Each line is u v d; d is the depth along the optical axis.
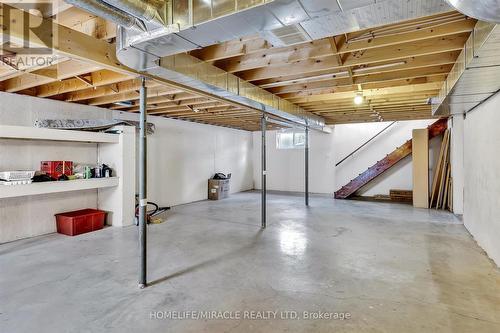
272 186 10.44
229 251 3.84
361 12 1.64
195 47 2.07
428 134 7.09
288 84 4.04
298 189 9.95
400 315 2.29
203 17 1.69
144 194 2.86
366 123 8.79
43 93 4.45
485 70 2.43
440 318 2.24
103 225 5.11
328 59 3.17
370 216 6.05
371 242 4.23
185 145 7.61
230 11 1.59
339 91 4.36
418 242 4.22
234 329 2.11
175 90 4.11
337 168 9.26
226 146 9.29
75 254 3.70
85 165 5.22
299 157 9.90
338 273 3.11
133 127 5.38
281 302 2.50
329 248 3.95
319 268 3.25
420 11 1.62
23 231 4.40
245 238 4.44
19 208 4.36
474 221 4.36
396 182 8.42
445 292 2.67
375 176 8.22
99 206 5.44
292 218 5.87
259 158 10.70
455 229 4.96
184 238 4.44
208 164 8.48
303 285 2.83
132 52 2.15
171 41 1.95
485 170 3.73
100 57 2.53
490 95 3.41
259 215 6.16
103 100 4.98
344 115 6.77
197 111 6.05
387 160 8.05
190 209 6.81
